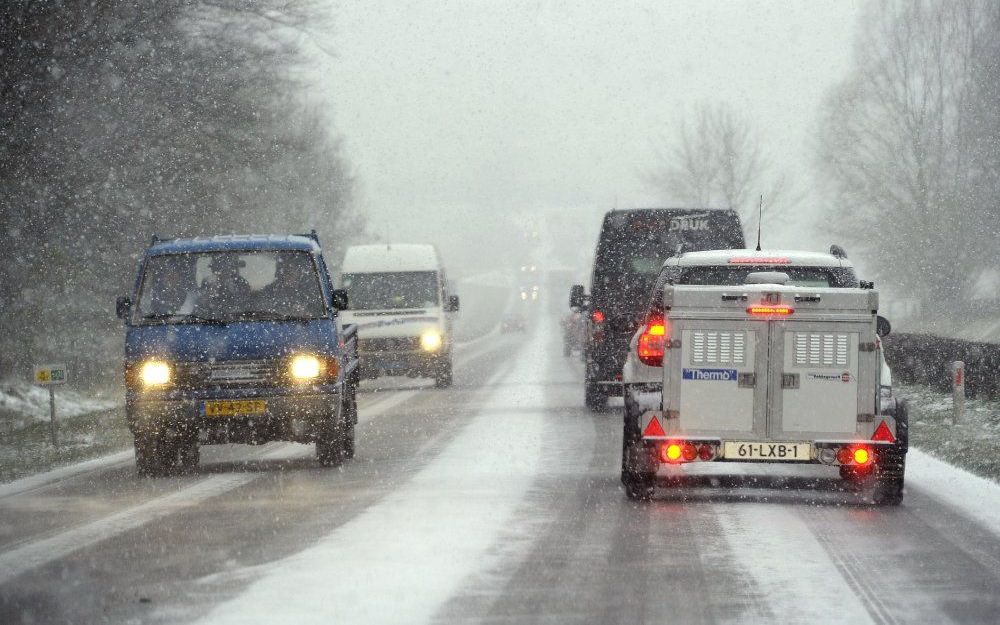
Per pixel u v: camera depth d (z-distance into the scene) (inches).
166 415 1386.6
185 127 3312.0
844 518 1011.9
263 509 1073.5
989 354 2170.3
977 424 1895.9
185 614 675.4
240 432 1402.6
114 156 3166.8
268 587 741.9
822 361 1055.6
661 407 1084.5
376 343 2999.5
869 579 767.1
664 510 1051.3
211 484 1280.8
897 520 1002.7
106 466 1518.2
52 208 3063.5
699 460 1066.1
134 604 704.4
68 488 1288.1
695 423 1065.5
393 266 3070.9
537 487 1199.6
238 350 1401.3
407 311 3024.1
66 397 3009.4
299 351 1406.3
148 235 3543.3
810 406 1056.8
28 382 3157.0
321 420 1406.3
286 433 1409.9
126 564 828.6
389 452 1558.8
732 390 1059.9
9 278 3083.2
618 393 2108.8
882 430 1056.2
